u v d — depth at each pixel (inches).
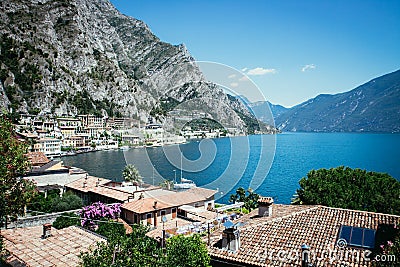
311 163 5157.5
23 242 815.1
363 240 580.4
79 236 856.9
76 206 1462.8
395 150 7455.7
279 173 4042.8
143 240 508.4
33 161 2341.3
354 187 1043.9
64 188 1859.0
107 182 1886.1
